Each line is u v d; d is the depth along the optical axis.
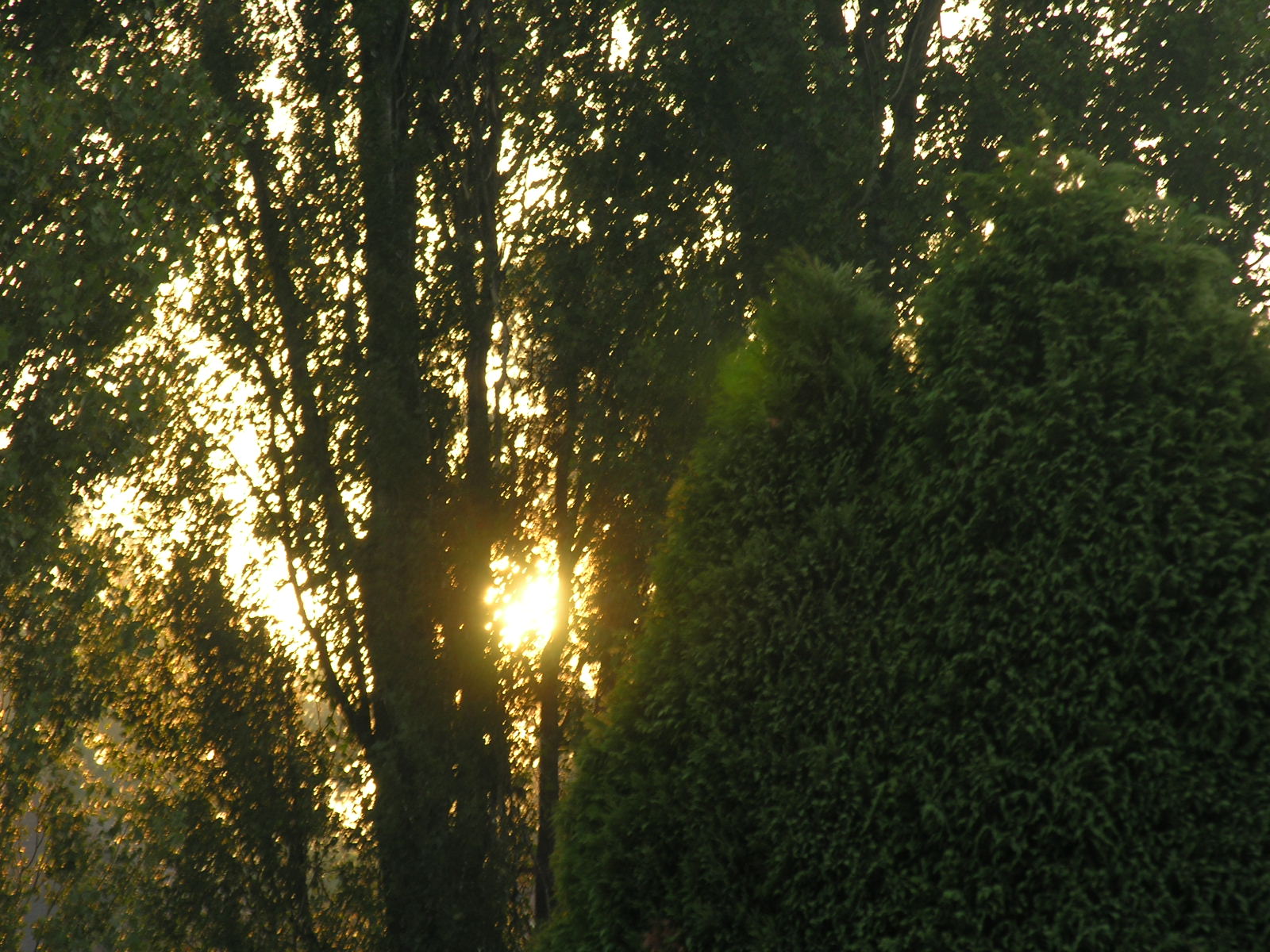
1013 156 9.16
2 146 16.50
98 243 17.59
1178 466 7.93
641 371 21.00
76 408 18.19
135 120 18.45
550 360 22.28
